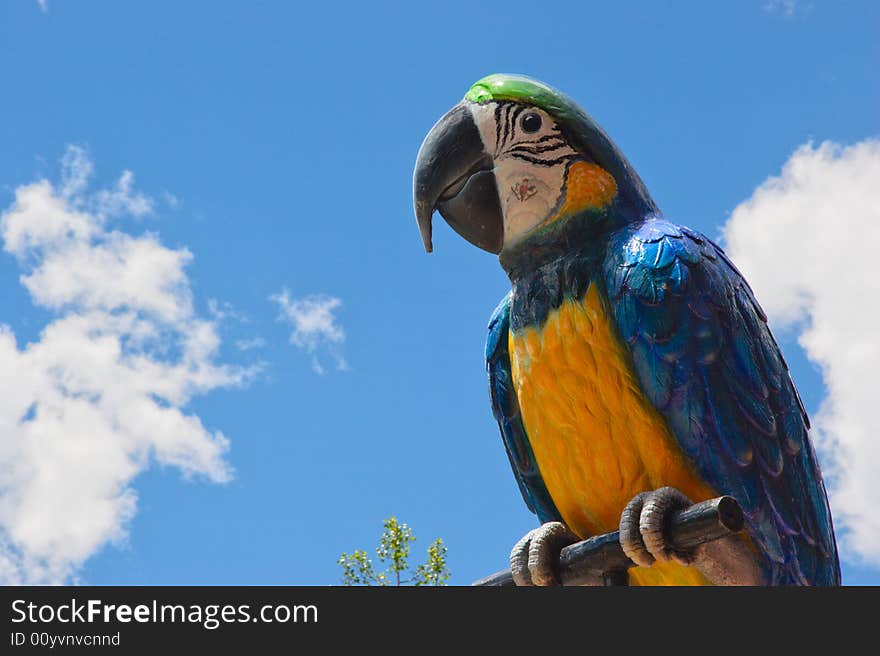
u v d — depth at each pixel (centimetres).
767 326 628
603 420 608
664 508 579
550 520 643
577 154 625
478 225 635
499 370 643
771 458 605
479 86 638
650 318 602
